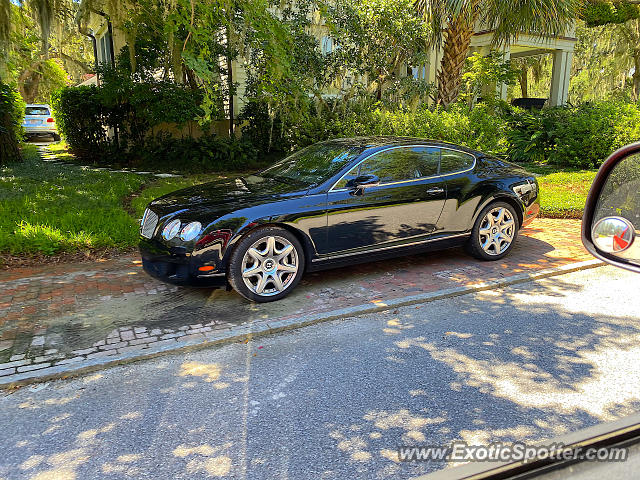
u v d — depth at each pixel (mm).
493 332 4098
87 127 15562
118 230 6992
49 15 10836
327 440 2682
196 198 5008
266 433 2752
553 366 3508
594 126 13430
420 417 2889
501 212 6074
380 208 5230
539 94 35656
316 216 4891
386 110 13141
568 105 17734
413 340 3957
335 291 5082
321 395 3146
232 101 15461
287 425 2828
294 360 3645
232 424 2844
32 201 8719
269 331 4121
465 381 3303
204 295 4980
